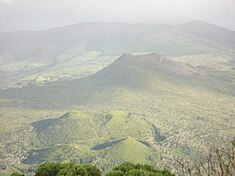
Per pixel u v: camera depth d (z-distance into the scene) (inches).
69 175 1951.3
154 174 1891.0
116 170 1984.5
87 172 2037.4
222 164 1364.4
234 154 1434.5
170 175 1989.4
